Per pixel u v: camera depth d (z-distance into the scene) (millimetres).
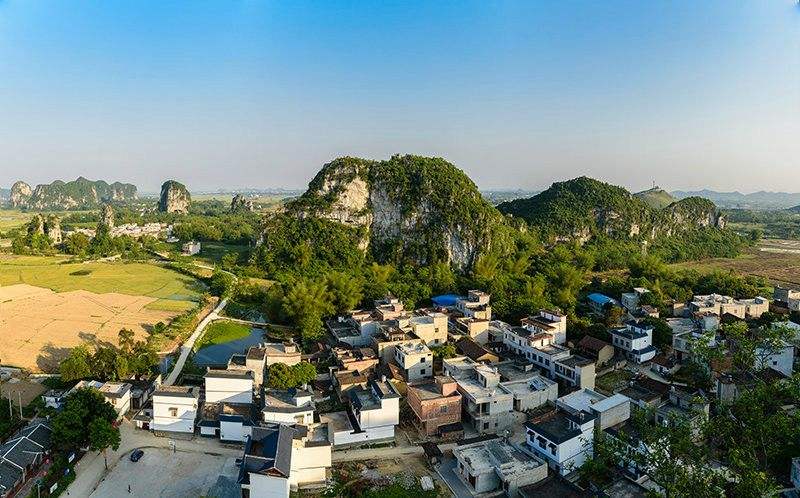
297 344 140000
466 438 89625
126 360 109188
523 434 91062
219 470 79250
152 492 73812
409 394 97188
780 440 63812
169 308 178000
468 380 101500
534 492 69688
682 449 56844
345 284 168875
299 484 75250
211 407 94500
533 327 127688
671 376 113062
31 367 121062
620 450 66438
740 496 49344
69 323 157500
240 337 149250
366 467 80938
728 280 189250
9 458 75812
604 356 121312
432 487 75750
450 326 142375
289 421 87000
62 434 80125
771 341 71875
